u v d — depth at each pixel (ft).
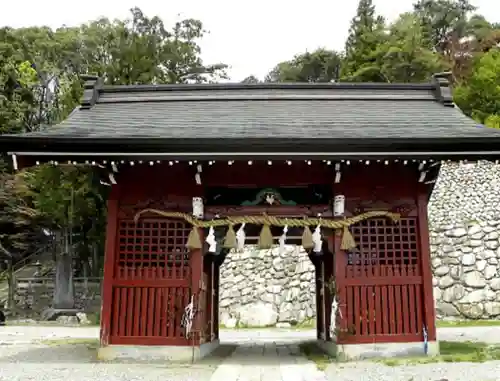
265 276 91.20
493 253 80.28
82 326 87.81
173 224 39.96
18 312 107.24
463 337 54.29
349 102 46.21
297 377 30.09
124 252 39.22
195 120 41.63
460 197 92.02
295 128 39.01
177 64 130.41
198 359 37.45
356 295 38.47
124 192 39.88
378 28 132.57
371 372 31.09
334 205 39.09
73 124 40.57
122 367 34.32
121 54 103.04
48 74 136.46
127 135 36.47
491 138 34.81
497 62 132.57
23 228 121.49
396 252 40.01
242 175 39.58
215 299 52.70
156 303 38.40
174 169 39.40
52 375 30.94
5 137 34.68
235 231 42.52
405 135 36.73
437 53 150.61
